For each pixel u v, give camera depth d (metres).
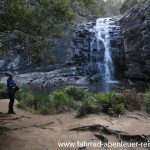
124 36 28.62
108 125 8.42
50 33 8.14
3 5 6.88
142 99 11.62
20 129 8.37
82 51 30.98
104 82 27.22
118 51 29.64
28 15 7.11
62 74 28.58
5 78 27.53
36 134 7.92
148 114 10.34
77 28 31.78
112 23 32.78
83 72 29.56
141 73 25.11
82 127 8.28
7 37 7.72
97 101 10.95
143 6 25.88
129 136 7.51
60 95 12.62
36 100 12.54
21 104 12.40
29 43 7.72
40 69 29.45
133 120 9.26
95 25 33.09
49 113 10.99
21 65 29.66
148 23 23.81
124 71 28.08
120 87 22.72
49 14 7.73
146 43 23.91
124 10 41.41
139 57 25.31
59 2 7.57
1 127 8.20
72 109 11.46
